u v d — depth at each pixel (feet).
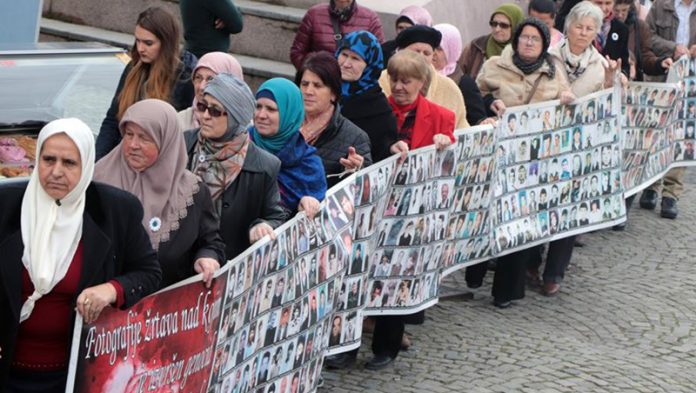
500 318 38.04
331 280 27.91
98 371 19.88
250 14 51.67
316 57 29.04
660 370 34.73
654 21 52.42
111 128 29.58
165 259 21.98
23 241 19.20
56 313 19.54
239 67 29.30
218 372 23.45
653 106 46.32
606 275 43.37
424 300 33.32
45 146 19.07
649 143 46.73
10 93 28.30
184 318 21.63
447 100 35.83
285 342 26.30
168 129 21.93
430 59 35.68
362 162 29.07
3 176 26.84
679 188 51.37
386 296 32.04
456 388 31.91
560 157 39.63
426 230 32.76
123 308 20.06
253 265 23.75
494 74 39.58
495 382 32.60
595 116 40.34
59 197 19.21
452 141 32.94
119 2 54.19
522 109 37.88
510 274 38.78
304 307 26.78
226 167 24.43
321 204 27.22
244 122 24.25
